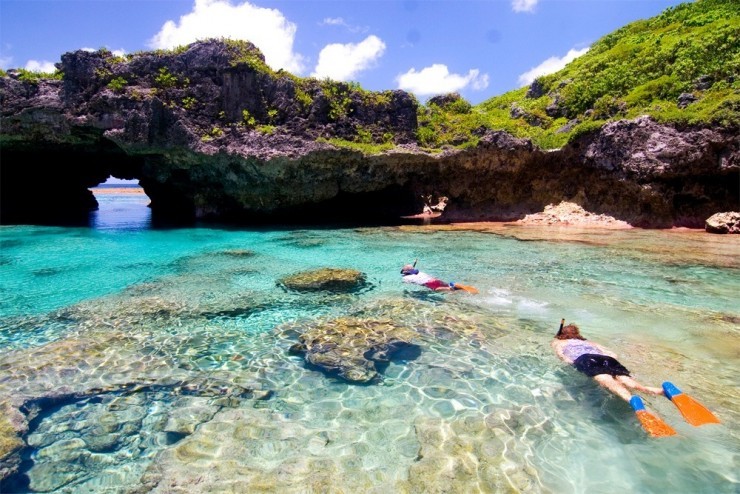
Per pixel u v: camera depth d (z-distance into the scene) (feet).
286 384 18.60
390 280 34.76
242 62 61.67
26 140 61.82
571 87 83.82
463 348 21.99
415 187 74.95
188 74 61.57
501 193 71.87
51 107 58.59
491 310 27.68
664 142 58.44
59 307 28.27
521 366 20.11
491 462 13.88
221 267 39.24
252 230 60.90
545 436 15.16
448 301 29.50
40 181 82.74
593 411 16.61
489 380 18.88
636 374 19.21
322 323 25.34
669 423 15.74
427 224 66.23
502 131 68.08
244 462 13.89
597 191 66.54
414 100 71.92
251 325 25.31
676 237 52.65
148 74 60.95
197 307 28.37
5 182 76.74
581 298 29.96
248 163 60.80
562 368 19.86
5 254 44.73
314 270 36.86
